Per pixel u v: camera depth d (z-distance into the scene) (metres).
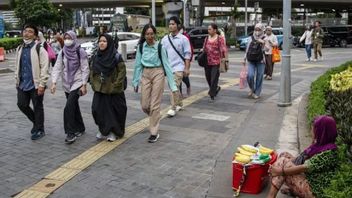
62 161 6.50
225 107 10.21
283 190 4.96
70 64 7.36
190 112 9.67
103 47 7.13
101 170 6.10
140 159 6.53
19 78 7.56
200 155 6.68
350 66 10.32
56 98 11.63
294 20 61.41
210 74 10.86
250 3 53.94
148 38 7.42
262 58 11.23
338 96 7.02
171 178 5.79
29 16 48.12
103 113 7.38
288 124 8.47
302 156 4.56
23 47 7.55
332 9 66.50
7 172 6.09
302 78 15.38
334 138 4.43
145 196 5.24
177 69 9.48
